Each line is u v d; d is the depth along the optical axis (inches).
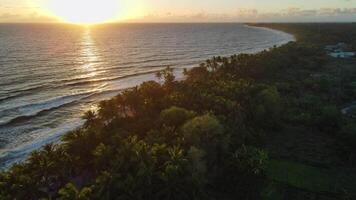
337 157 1994.3
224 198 1573.6
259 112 2330.2
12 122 2561.5
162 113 2053.4
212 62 4306.1
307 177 1763.0
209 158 1658.5
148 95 2484.0
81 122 2632.9
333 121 2385.6
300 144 2165.4
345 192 1633.9
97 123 2071.9
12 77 3951.8
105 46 7824.8
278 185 1683.1
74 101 3159.5
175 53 6781.5
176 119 1959.9
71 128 2506.2
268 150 2057.1
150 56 6250.0
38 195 1262.3
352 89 3462.1
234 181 1638.8
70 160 1477.6
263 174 1704.0
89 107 3004.4
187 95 2437.3
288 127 2445.9
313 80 3722.9
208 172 1636.3
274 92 2546.8
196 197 1362.0
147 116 2192.4
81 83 3865.7
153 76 4411.9
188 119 1918.1
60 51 6555.1
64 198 1136.8
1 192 1184.2
